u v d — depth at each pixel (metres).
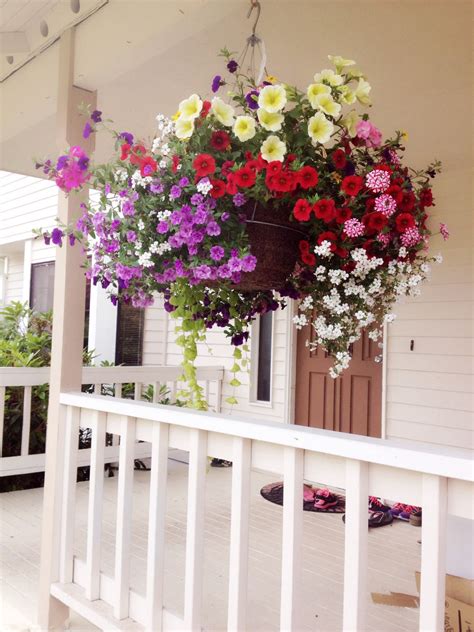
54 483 2.65
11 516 4.11
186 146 1.77
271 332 5.58
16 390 4.80
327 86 1.77
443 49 2.62
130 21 2.46
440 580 1.38
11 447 4.84
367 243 1.74
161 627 2.08
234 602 1.78
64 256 2.73
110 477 5.23
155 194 1.76
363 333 4.87
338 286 1.88
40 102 3.08
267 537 3.68
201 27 2.30
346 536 1.56
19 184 8.71
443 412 4.21
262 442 1.82
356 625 1.52
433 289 4.31
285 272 1.82
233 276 1.70
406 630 2.51
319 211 1.65
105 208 1.90
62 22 2.79
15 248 9.46
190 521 1.96
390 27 2.51
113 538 3.61
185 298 1.95
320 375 5.16
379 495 1.54
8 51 3.07
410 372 4.41
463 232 4.17
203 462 1.97
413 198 1.83
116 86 3.35
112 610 2.29
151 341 6.98
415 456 1.40
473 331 4.09
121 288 2.02
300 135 1.76
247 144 1.76
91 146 2.83
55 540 2.62
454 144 3.70
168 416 2.04
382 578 3.08
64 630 2.60
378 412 4.73
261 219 1.74
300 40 2.71
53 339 2.77
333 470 1.65
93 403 2.44
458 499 1.39
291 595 1.66
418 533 3.89
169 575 3.07
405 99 3.09
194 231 1.66
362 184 1.72
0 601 2.81
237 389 5.80
